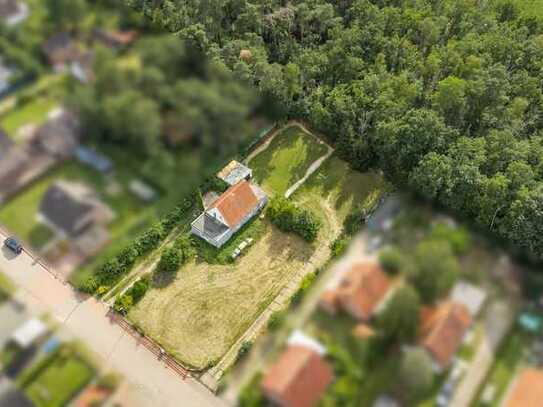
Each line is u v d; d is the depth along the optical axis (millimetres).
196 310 28625
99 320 25375
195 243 31016
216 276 30188
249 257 31234
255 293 29641
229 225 31125
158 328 27547
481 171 29891
